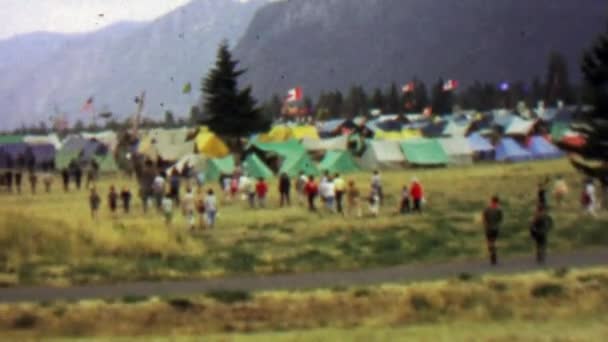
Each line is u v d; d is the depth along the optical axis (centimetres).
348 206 10738
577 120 12438
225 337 4838
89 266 7231
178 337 4953
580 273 6100
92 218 9612
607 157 11738
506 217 9994
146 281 6775
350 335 4750
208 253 7981
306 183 11781
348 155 19525
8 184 16000
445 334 4659
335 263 7444
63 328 5403
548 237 8444
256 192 13025
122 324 5475
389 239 8544
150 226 8638
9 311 5519
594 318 5212
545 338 4394
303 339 4666
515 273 6350
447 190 13662
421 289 5834
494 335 4550
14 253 7519
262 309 5666
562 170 16762
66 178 15900
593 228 8825
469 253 7788
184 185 16462
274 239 8712
